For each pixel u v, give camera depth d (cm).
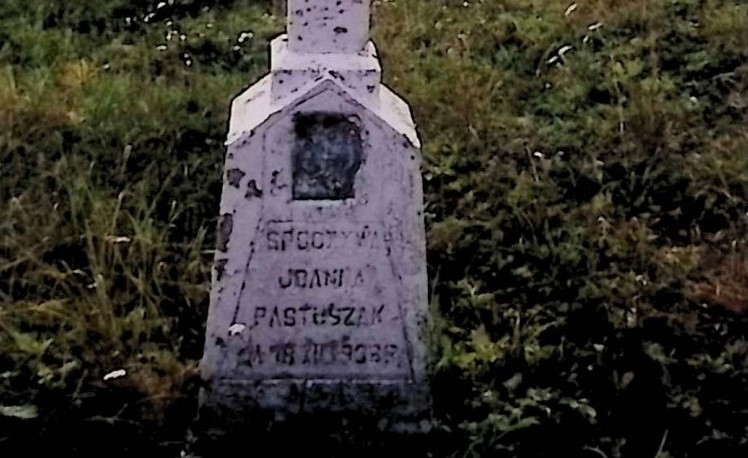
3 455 311
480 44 523
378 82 302
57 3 548
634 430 323
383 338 316
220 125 459
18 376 331
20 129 441
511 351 345
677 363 344
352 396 320
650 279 381
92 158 434
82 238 385
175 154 442
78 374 332
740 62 503
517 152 447
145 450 314
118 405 324
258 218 305
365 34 303
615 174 438
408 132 305
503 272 385
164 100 470
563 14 545
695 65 500
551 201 420
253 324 314
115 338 339
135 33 533
